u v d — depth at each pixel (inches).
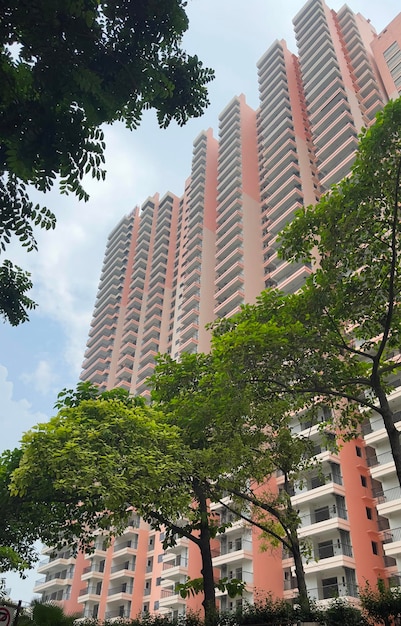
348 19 2822.3
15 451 703.7
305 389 611.8
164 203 3570.4
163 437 606.5
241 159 2723.9
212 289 2509.8
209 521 710.5
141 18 304.3
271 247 2283.5
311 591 1290.6
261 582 1382.9
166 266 3179.1
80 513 707.4
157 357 791.7
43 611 574.9
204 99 341.4
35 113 288.4
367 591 522.0
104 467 530.3
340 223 545.6
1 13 270.7
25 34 278.7
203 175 3021.7
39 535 716.7
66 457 527.2
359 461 1446.9
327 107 2401.6
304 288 617.9
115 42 304.3
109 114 308.0
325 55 2539.4
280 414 632.4
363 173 525.3
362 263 578.6
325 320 599.5
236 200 2529.5
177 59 329.7
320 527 1326.3
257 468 646.5
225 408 604.4
